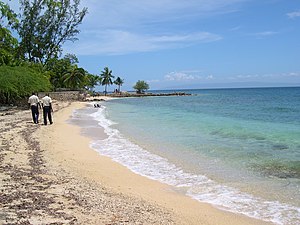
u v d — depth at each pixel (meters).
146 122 25.42
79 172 10.23
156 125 23.12
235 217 6.97
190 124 23.62
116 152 13.69
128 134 18.78
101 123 24.84
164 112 36.97
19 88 33.19
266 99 72.06
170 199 8.08
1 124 20.94
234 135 18.09
